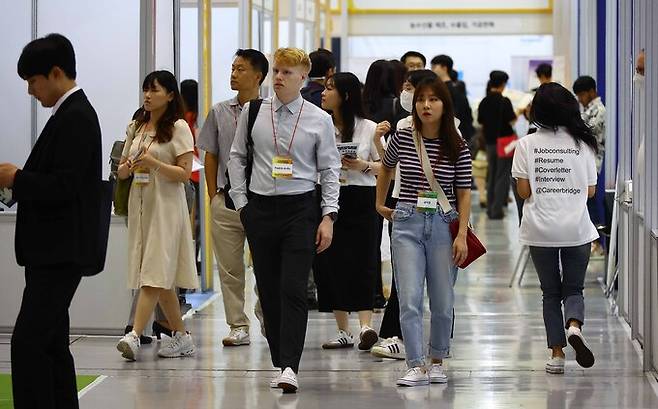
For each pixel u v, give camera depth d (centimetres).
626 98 1752
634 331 1603
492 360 1499
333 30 4869
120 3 1683
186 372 1418
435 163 1284
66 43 997
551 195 1372
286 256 1277
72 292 1002
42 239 983
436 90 1270
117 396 1289
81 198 984
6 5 1703
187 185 1566
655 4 1362
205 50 2139
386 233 1875
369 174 1527
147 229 1477
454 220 1295
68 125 973
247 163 1313
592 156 1387
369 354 1532
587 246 1383
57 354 1039
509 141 3547
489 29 4844
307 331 1719
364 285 1546
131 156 1472
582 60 2998
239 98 1534
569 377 1387
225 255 1575
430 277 1315
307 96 1677
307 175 1288
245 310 1934
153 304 1480
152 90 1465
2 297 1670
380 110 1595
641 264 1584
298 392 1306
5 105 1717
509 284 2275
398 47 4991
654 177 1386
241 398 1277
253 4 2481
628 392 1303
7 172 957
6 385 1350
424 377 1338
